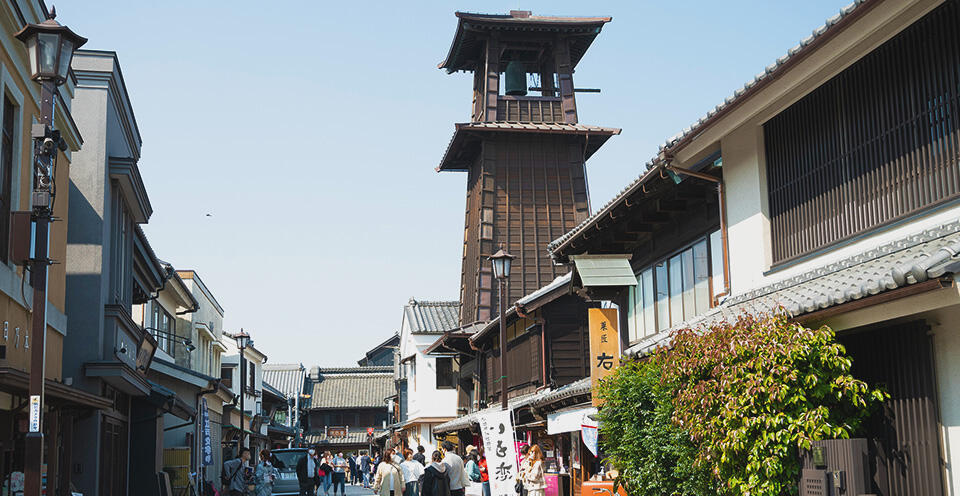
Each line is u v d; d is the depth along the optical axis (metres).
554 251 18.31
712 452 8.92
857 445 7.81
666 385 10.32
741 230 12.04
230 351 49.41
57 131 9.20
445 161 44.16
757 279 11.53
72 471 16.09
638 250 17.72
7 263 11.84
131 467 21.59
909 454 8.24
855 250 9.64
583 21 41.19
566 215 40.91
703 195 14.38
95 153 17.48
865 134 9.64
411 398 50.19
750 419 8.29
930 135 8.67
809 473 8.19
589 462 20.17
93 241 17.16
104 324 17.41
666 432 10.62
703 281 14.55
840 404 8.46
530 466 16.77
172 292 32.09
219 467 43.53
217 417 43.53
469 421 29.92
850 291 7.61
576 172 41.34
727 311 10.78
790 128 11.09
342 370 72.94
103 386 17.22
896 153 9.15
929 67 8.70
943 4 8.42
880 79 9.42
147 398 21.44
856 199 9.77
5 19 11.31
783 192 11.17
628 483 11.83
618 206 14.96
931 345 8.08
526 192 40.84
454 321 49.41
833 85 10.23
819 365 8.20
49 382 10.76
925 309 7.33
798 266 10.62
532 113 41.56
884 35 9.01
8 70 11.77
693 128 11.77
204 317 40.66
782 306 8.59
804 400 8.17
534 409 22.30
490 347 34.47
